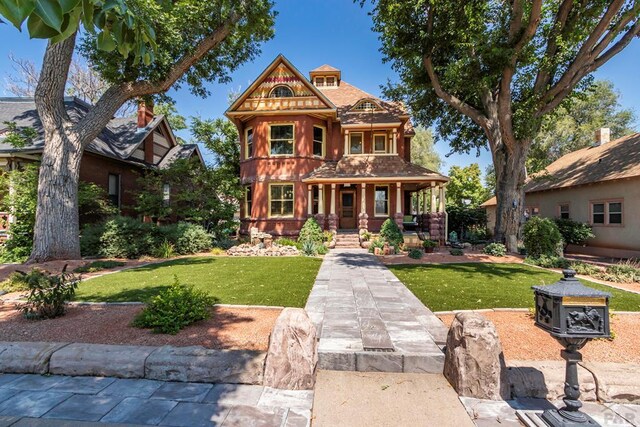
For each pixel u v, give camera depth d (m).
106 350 3.28
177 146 21.16
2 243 11.23
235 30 11.30
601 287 7.02
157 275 7.83
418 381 3.15
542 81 12.83
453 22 11.37
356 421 2.52
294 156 16.56
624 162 13.66
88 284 6.74
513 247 13.20
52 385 3.01
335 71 20.75
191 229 13.03
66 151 9.62
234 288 6.44
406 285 6.83
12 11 1.01
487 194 31.89
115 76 10.02
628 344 3.81
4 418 2.49
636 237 12.51
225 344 3.70
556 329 2.42
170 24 9.02
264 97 16.81
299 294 5.97
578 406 2.44
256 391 2.95
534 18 10.60
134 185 16.53
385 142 17.72
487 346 2.89
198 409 2.65
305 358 3.03
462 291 6.26
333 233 15.13
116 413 2.58
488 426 2.47
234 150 21.92
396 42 12.22
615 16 11.16
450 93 14.04
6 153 11.73
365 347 3.51
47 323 4.33
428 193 20.14
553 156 27.52
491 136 14.12
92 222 13.70
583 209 15.22
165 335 3.93
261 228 16.56
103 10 1.35
